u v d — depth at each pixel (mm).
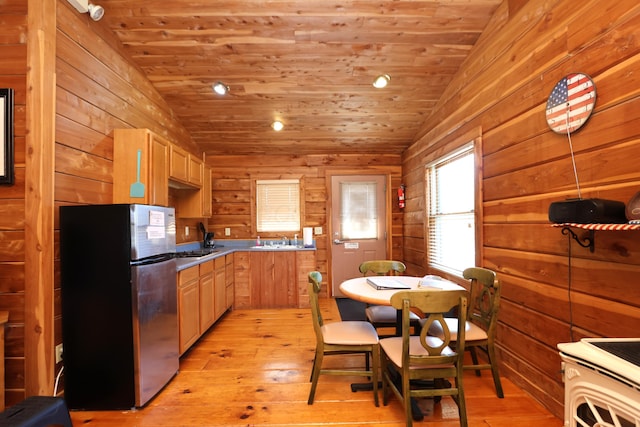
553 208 1531
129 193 2438
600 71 1490
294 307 4078
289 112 3633
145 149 2449
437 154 3314
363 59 2824
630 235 1364
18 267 1838
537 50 1896
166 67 2896
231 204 4645
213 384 2184
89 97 2209
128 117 2691
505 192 2207
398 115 3697
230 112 3617
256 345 2865
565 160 1691
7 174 1809
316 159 4699
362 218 4723
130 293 1873
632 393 866
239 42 2627
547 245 1828
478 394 2023
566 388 1116
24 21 1843
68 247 1890
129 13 2344
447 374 1653
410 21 2434
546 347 1844
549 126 1788
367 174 4719
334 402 1960
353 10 2344
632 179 1346
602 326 1490
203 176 3830
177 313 2355
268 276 4074
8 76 1840
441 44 2654
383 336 2686
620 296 1409
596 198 1386
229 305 3828
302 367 2430
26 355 1807
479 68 2559
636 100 1331
